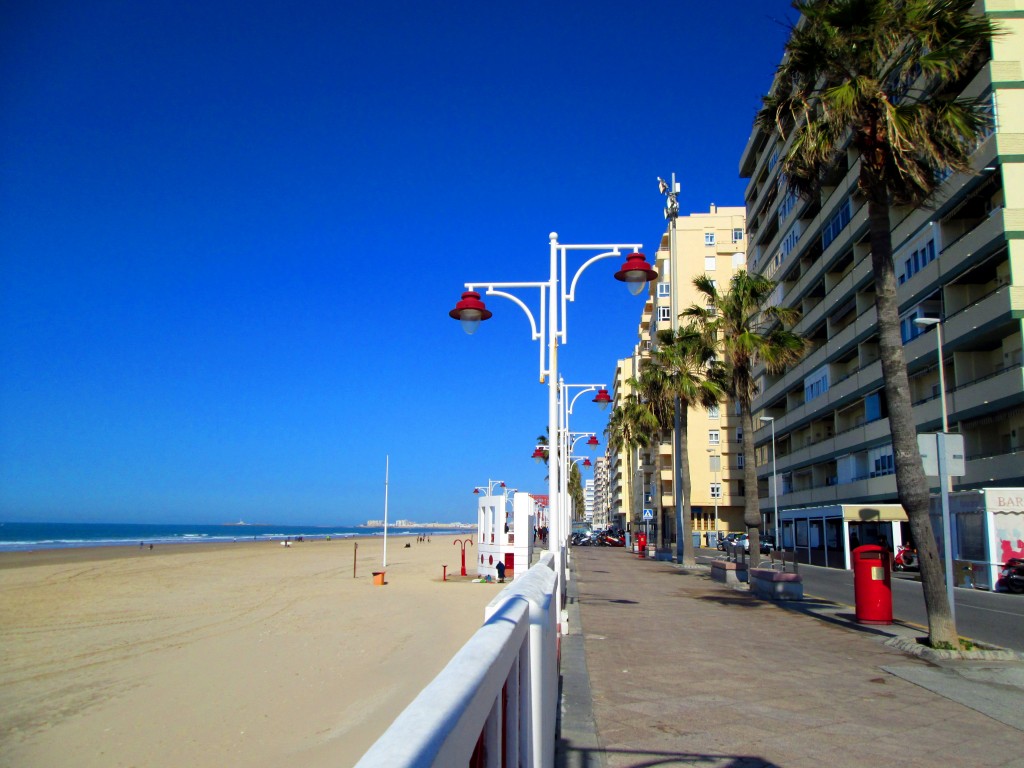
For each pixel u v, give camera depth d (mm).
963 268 30766
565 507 25719
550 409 12945
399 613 21781
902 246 36625
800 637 12156
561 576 12492
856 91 11281
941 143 11547
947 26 11391
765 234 61844
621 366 104875
